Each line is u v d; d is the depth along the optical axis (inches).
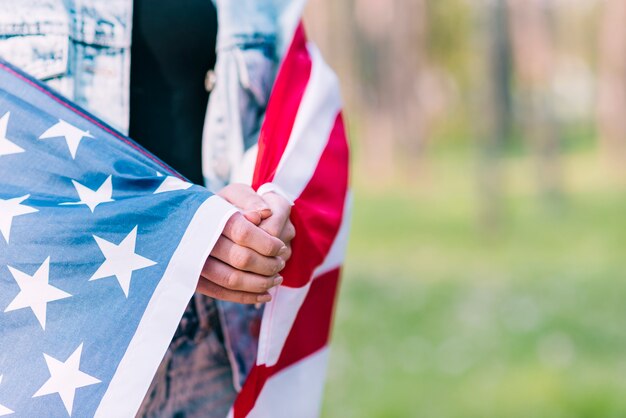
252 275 48.8
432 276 276.1
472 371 165.5
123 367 47.6
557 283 252.7
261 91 60.3
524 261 298.5
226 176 59.1
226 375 59.2
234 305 59.0
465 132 992.2
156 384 56.1
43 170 49.6
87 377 47.3
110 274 48.4
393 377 163.9
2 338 47.6
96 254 48.5
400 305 231.6
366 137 669.3
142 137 55.9
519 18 515.5
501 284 255.0
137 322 48.1
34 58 51.8
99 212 48.6
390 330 204.2
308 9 679.1
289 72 59.9
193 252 48.1
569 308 216.2
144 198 49.3
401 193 566.3
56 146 49.9
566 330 193.8
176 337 56.6
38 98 50.6
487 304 227.3
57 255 48.1
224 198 51.5
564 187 468.8
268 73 60.8
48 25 51.9
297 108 60.1
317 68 62.9
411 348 185.3
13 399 46.8
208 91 58.6
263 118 60.9
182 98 56.8
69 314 48.0
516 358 173.3
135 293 48.3
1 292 47.8
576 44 854.5
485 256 316.2
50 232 48.1
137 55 55.0
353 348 187.9
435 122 982.4
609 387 151.6
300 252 54.4
